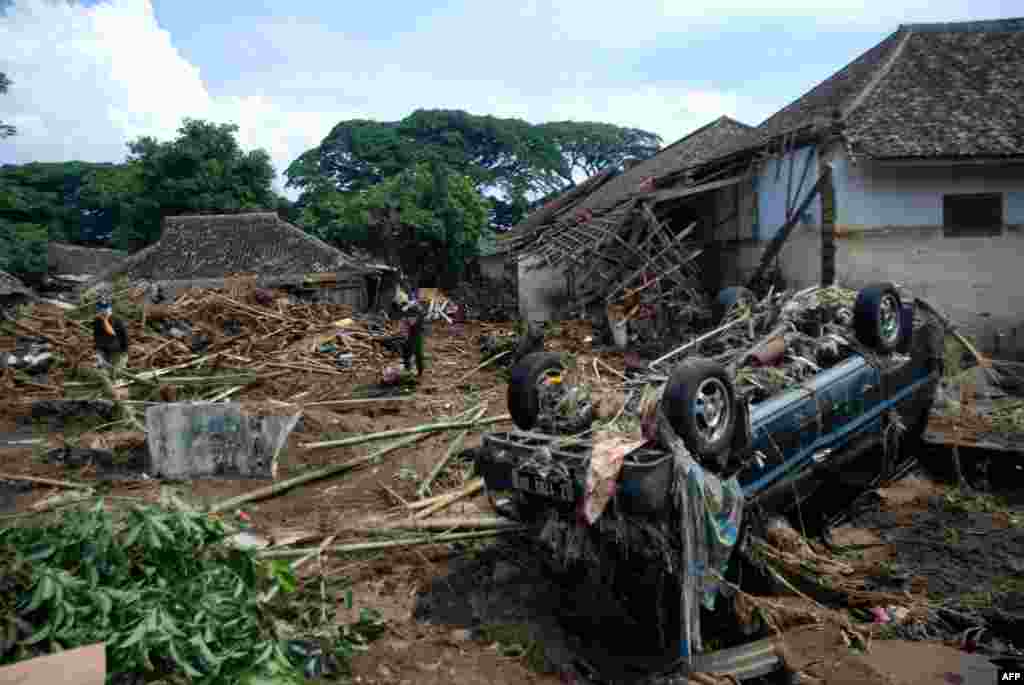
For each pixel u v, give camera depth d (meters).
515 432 5.30
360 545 5.73
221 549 4.32
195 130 38.75
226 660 3.50
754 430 5.04
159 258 29.19
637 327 16.45
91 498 4.73
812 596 5.18
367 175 51.97
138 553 4.03
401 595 5.20
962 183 12.14
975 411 9.28
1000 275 12.18
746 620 4.80
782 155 14.12
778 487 5.30
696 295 16.77
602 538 4.60
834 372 5.98
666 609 4.62
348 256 30.05
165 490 4.43
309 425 9.29
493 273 36.47
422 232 34.69
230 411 7.84
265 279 26.94
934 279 12.32
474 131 57.56
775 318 6.68
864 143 11.91
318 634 4.31
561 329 17.98
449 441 9.02
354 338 17.05
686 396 4.44
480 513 6.57
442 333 22.41
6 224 33.38
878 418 6.42
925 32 15.54
